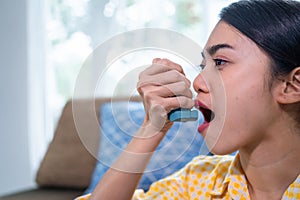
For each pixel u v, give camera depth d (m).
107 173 0.72
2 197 1.57
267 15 0.62
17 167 2.16
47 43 2.15
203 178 0.77
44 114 2.16
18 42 2.15
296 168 0.65
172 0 1.93
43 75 2.16
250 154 0.66
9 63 2.16
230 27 0.62
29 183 2.14
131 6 1.98
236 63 0.61
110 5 2.02
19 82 2.15
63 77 2.14
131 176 0.69
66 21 2.12
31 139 2.14
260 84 0.61
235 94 0.61
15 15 2.15
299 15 0.63
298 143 0.64
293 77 0.62
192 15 1.91
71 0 2.10
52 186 1.69
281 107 0.63
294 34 0.61
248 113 0.61
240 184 0.70
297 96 0.61
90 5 2.07
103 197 0.70
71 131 1.69
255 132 0.63
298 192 0.63
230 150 0.63
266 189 0.67
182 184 0.78
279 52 0.61
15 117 2.16
